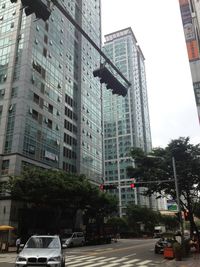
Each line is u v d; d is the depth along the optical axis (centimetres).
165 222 9931
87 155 6538
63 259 1191
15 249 3003
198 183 2741
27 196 3641
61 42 6219
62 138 5616
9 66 4925
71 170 5809
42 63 5300
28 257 1008
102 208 4938
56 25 6088
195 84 2511
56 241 1186
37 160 4694
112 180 12462
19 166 4262
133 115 13288
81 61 7025
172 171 2672
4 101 4684
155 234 7438
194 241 2731
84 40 7400
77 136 6300
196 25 2491
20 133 4381
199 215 4141
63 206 4003
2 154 4319
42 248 1117
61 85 5912
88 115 6944
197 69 2566
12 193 3688
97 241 4241
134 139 12838
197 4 2328
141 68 15488
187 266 1622
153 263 1889
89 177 6462
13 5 5456
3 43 5225
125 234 7288
